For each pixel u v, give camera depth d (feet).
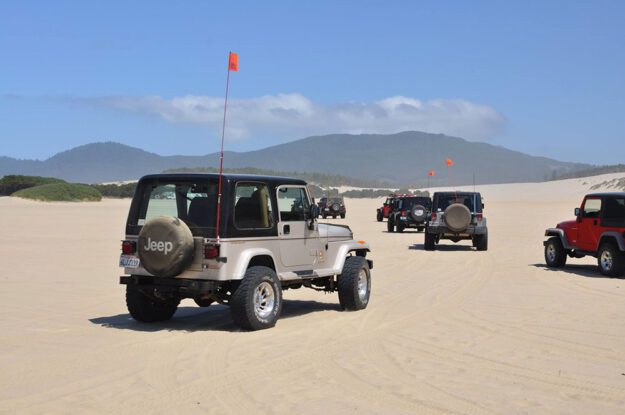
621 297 43.27
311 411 20.06
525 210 232.12
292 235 34.60
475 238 78.33
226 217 31.01
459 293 44.83
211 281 30.89
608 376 24.22
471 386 22.80
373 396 21.56
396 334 31.14
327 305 40.04
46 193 254.47
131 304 33.35
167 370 24.53
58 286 46.93
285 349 27.89
